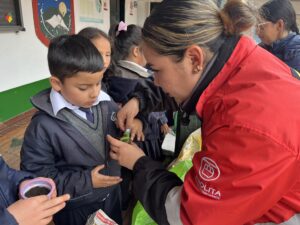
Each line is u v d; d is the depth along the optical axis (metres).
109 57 1.38
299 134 0.54
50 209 0.75
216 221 0.57
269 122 0.53
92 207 1.16
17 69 3.36
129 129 1.08
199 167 0.60
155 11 0.64
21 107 3.25
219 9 0.66
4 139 2.65
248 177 0.53
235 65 0.64
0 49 3.05
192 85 0.66
